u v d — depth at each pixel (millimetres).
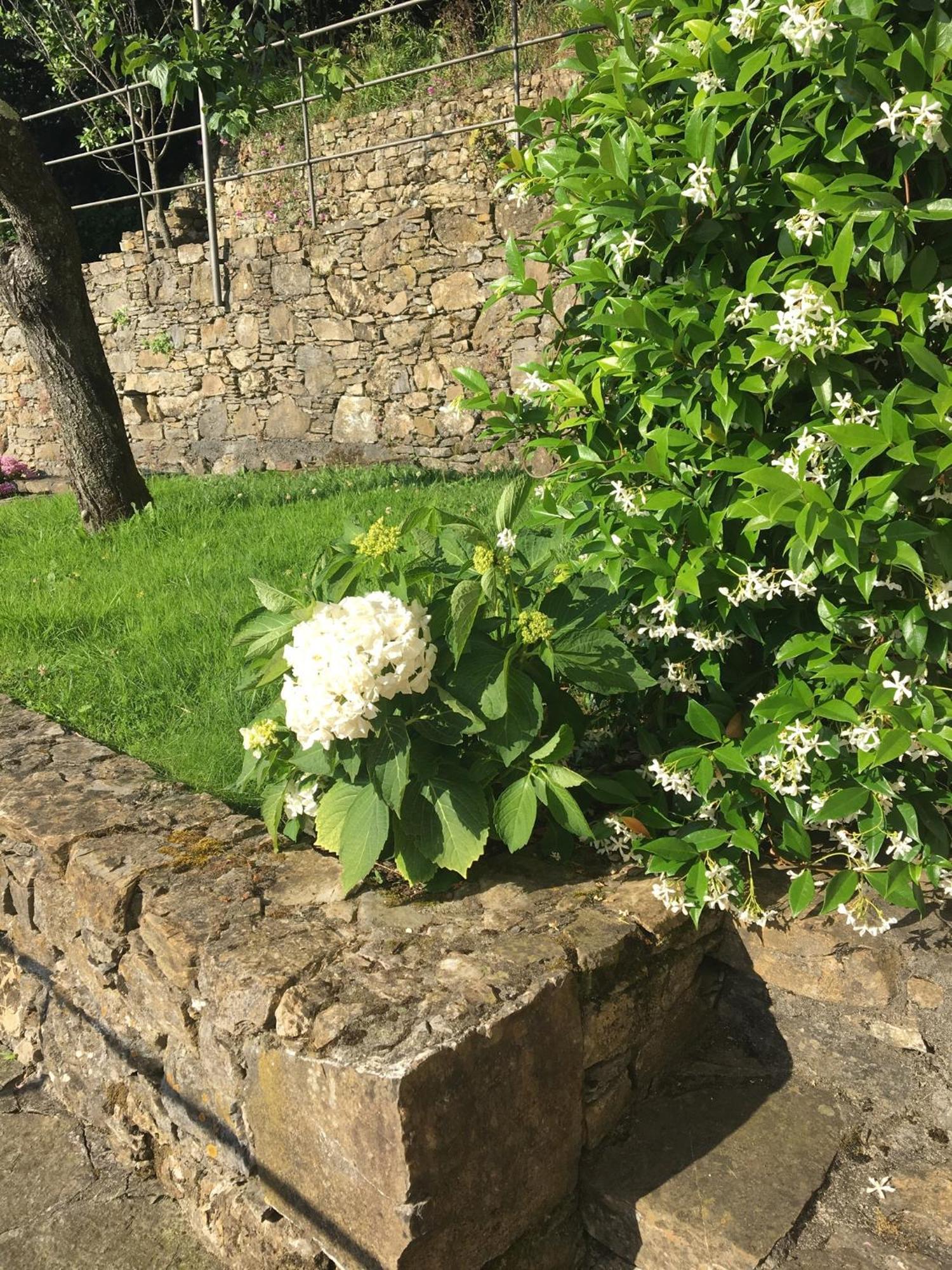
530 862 2504
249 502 7398
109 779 3100
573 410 2801
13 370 11977
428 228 8812
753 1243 1940
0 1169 2648
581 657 2412
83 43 13703
